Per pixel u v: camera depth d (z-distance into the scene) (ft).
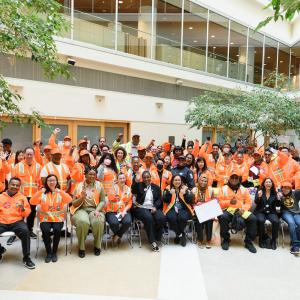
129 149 25.96
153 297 13.08
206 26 45.44
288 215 18.72
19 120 13.03
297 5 6.36
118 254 17.35
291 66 59.36
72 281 14.21
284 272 15.64
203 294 13.41
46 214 16.43
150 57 38.93
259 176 23.61
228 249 18.48
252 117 32.24
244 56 51.44
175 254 17.56
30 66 28.99
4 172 19.29
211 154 25.94
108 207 18.31
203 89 45.96
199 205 18.72
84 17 32.27
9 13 11.36
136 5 36.94
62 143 24.13
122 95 36.55
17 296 12.87
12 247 17.81
